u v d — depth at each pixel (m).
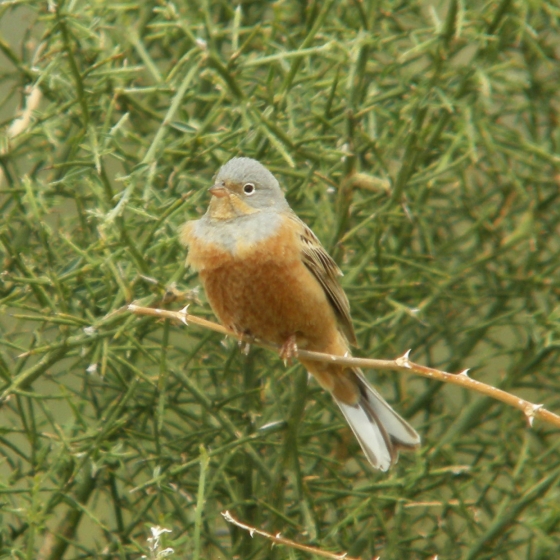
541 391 11.61
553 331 10.38
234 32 9.59
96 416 10.02
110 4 10.27
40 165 10.86
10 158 9.95
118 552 9.23
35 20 10.54
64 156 10.54
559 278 11.42
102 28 10.42
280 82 10.87
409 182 10.19
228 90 9.80
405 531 10.23
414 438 9.68
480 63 10.49
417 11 11.96
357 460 10.89
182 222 10.33
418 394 11.86
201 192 9.34
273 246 9.52
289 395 10.34
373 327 10.69
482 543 9.75
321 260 9.81
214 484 9.08
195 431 9.86
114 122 10.69
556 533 10.05
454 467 9.93
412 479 9.76
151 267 10.08
